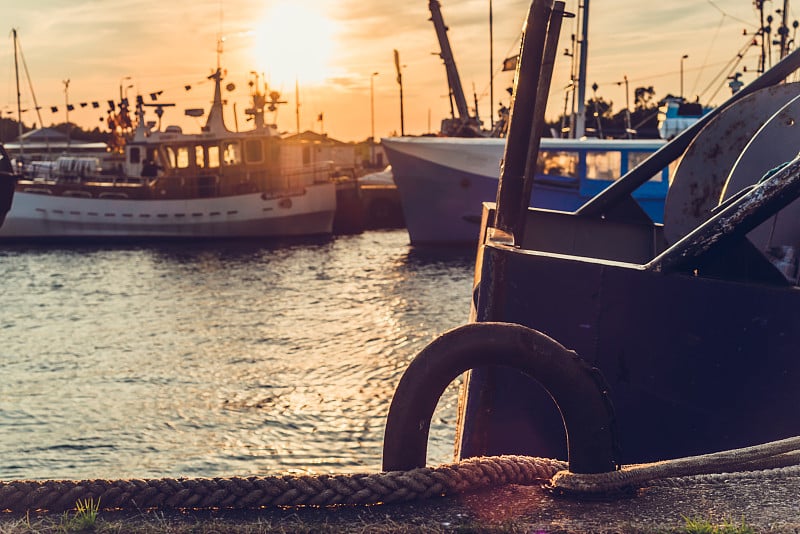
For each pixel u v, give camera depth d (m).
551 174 33.50
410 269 34.19
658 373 5.43
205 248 44.94
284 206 48.53
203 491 3.81
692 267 5.36
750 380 5.18
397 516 3.68
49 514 3.77
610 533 3.38
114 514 3.76
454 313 23.78
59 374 17.09
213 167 48.38
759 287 5.12
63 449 12.05
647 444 5.50
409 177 38.84
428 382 3.94
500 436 6.00
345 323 22.55
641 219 9.60
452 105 44.84
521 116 6.54
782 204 5.08
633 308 5.46
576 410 3.90
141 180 49.19
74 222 47.78
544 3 6.45
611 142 32.84
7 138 97.19
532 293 5.71
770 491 3.77
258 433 12.77
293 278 32.81
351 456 11.73
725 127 8.66
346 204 51.81
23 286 31.80
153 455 11.78
